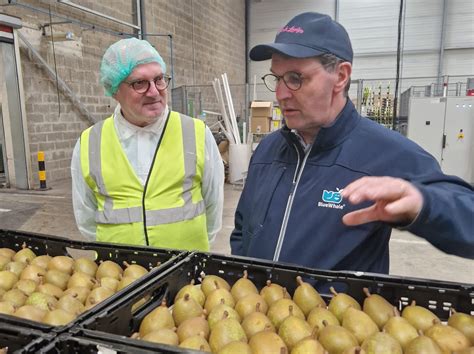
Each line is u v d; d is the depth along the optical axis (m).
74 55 5.82
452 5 10.54
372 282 0.79
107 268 0.95
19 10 4.94
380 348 0.60
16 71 4.87
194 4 9.16
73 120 5.88
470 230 0.65
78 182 1.38
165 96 1.31
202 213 1.41
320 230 0.96
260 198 1.09
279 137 1.15
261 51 0.91
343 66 0.92
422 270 3.01
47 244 1.11
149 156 1.32
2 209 4.27
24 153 5.12
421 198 0.62
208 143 1.43
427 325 0.68
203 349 0.61
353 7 11.23
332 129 0.96
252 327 0.68
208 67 10.08
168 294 0.82
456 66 10.82
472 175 5.67
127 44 1.21
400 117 7.20
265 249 1.04
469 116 5.57
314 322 0.69
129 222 1.29
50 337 0.57
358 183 0.63
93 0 6.10
